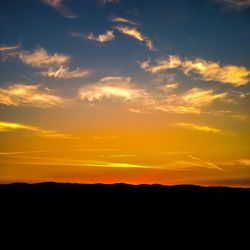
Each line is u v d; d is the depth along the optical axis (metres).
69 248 24.84
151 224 33.28
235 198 45.81
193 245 26.55
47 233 28.44
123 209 39.25
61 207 38.81
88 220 33.81
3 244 24.69
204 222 34.28
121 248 25.42
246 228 32.06
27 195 43.88
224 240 28.00
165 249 25.45
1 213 34.16
